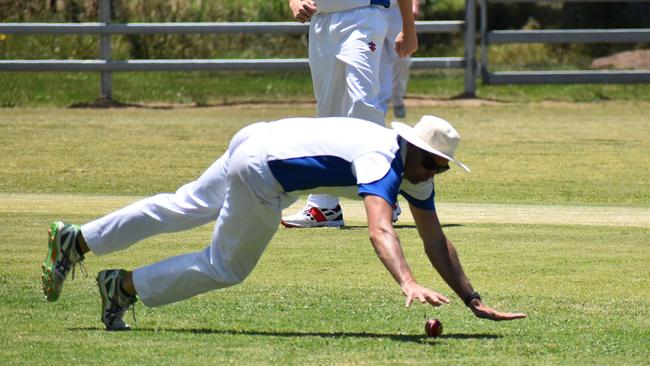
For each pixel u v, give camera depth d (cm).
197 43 7981
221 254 2080
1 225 3312
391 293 2450
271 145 2025
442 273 2122
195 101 6988
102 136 5462
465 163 4803
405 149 2012
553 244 3084
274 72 7725
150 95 7081
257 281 2569
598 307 2334
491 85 7344
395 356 1897
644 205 3922
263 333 2070
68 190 4081
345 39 3284
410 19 3259
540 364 1859
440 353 1922
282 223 3362
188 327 2119
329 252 2953
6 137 5372
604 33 7106
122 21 7850
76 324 2128
